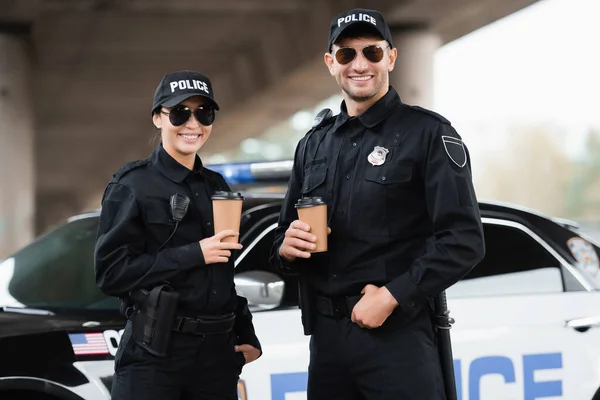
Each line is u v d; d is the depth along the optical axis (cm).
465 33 1980
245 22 2239
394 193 327
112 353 401
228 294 331
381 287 326
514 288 467
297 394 418
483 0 1703
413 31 1831
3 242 1944
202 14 2120
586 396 458
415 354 325
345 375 336
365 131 337
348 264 331
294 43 2216
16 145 1958
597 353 462
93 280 460
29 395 397
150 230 324
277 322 425
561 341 458
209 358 326
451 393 338
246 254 432
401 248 329
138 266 315
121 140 3975
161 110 332
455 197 319
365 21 330
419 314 330
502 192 7919
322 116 359
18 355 390
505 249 473
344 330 333
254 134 3591
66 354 395
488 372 445
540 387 452
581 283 479
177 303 317
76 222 530
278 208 451
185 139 329
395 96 340
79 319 412
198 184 335
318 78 2444
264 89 2625
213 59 2647
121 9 1988
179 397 331
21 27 1947
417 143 327
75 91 2953
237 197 320
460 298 455
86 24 2156
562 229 491
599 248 500
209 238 321
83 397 391
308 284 345
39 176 5153
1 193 1955
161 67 2667
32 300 455
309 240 323
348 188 334
